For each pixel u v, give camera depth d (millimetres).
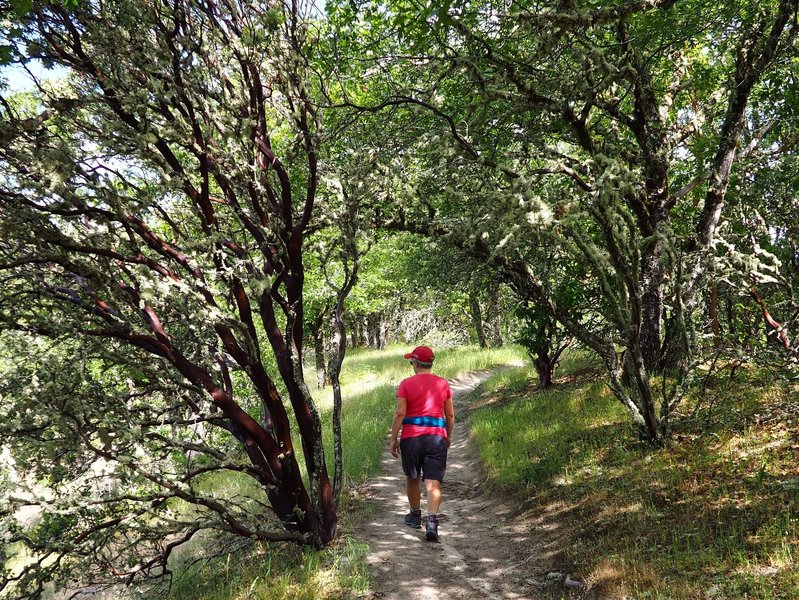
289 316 4855
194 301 4242
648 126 7801
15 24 3891
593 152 6371
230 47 4484
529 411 10281
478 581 4461
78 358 3811
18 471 3684
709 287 6625
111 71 4094
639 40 6637
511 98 5789
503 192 5102
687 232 8445
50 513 3895
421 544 5219
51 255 3898
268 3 4465
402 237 9945
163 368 4473
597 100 7074
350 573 4422
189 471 4371
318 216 5781
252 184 4598
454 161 5914
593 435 7375
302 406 4941
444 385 5535
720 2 7020
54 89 4332
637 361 5930
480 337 28062
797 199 7230
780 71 8250
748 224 7402
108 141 3973
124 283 4520
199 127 4473
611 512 5121
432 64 5820
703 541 4141
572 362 15508
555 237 5062
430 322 32438
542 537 5227
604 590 3916
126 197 4129
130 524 3975
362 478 7883
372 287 21719
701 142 7809
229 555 5191
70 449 3680
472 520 6141
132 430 3760
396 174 5602
